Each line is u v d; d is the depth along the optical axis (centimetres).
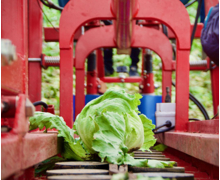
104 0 288
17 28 160
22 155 111
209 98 727
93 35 398
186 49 290
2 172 90
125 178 100
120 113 167
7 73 122
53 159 202
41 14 378
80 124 184
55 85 702
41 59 363
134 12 274
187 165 224
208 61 397
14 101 115
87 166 153
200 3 362
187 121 286
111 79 527
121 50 404
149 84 469
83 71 394
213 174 168
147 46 407
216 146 130
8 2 161
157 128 306
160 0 289
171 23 290
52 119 193
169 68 408
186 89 288
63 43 289
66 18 291
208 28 292
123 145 151
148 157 199
